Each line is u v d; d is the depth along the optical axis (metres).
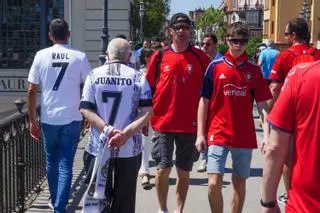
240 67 6.47
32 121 7.42
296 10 65.12
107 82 5.93
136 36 56.78
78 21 27.31
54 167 7.42
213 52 10.38
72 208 8.03
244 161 6.53
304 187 3.34
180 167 7.49
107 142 5.80
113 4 27.84
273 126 3.50
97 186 5.85
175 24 7.38
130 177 6.05
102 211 5.96
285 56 7.87
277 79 7.92
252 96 6.57
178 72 7.34
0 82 26.84
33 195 8.59
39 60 7.22
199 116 6.62
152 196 8.87
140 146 6.11
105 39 19.92
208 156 6.51
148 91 5.99
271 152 3.53
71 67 7.22
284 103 3.44
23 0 26.92
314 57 7.78
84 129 13.98
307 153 3.33
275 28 66.00
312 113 3.31
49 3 27.11
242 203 6.64
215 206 6.46
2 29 27.02
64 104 7.21
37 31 27.05
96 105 5.95
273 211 3.64
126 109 5.92
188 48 7.46
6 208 6.77
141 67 10.07
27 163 8.09
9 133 6.82
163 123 7.42
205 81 6.56
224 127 6.46
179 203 7.55
